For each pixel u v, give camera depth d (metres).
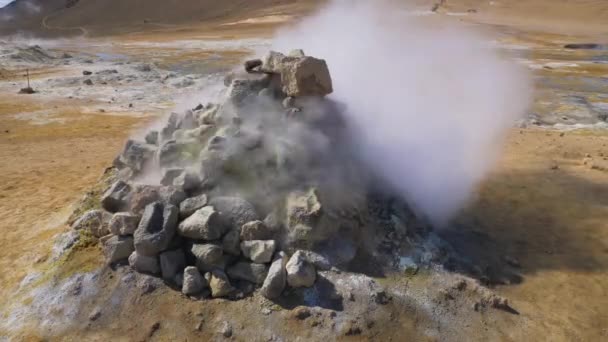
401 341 6.28
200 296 6.64
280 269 6.61
